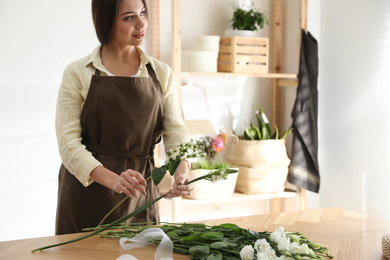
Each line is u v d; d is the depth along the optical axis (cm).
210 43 345
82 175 187
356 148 350
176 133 221
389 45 324
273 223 174
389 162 326
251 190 349
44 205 334
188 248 146
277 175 352
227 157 365
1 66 318
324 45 374
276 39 386
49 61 328
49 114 331
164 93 227
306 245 133
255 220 177
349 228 168
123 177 174
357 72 347
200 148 354
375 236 135
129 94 210
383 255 136
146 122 215
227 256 138
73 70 211
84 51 336
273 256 128
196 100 361
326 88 374
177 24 327
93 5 207
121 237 157
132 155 218
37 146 329
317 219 179
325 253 142
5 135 322
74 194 212
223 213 385
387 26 324
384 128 329
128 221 215
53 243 154
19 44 321
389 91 325
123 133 212
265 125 359
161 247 145
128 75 218
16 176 326
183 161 203
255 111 373
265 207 399
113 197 212
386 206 132
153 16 348
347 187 358
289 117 385
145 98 212
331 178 372
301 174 362
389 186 131
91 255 142
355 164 351
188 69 343
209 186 330
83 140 216
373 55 335
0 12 315
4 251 146
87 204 212
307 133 361
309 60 362
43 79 328
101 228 157
